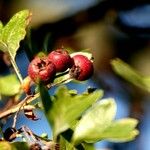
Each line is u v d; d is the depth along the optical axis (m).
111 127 0.24
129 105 0.45
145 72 0.48
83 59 0.27
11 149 0.24
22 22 0.29
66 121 0.24
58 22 0.49
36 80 0.26
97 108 0.24
